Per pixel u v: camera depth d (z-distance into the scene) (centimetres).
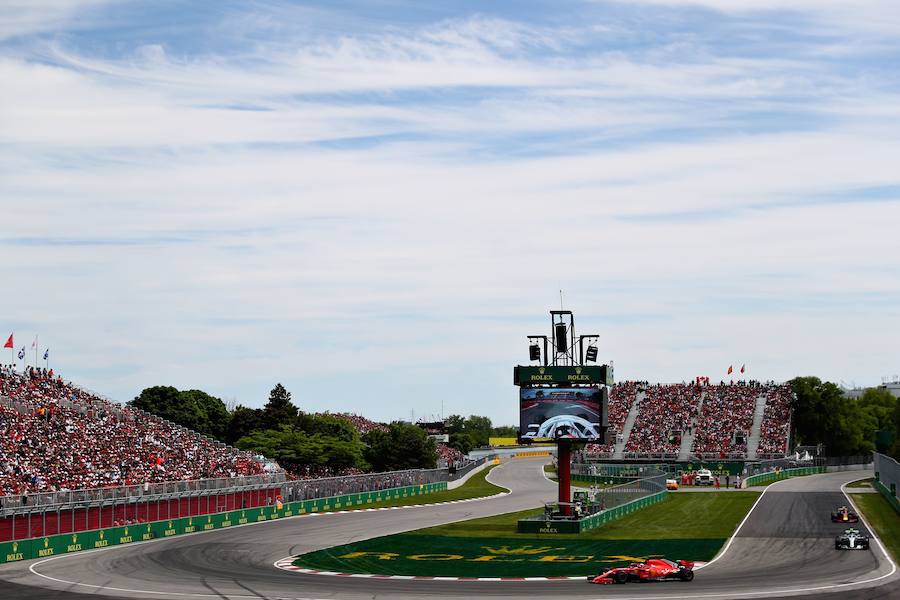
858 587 4878
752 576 5291
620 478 12700
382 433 15388
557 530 7438
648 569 5131
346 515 9056
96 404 9225
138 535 7012
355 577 5362
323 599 4628
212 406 15550
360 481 10456
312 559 6097
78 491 6500
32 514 6141
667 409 16425
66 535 6350
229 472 9169
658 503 9925
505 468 16362
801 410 16138
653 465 14112
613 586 4991
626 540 6981
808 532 7294
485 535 7356
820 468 14462
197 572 5528
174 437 9444
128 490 6988
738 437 15375
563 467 7600
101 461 7975
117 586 5019
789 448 15138
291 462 12925
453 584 5103
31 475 7044
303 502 9231
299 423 14450
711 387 16975
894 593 4700
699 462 14450
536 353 7681
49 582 5144
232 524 8081
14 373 8894
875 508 8994
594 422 7500
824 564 5716
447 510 9656
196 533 7506
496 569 5666
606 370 7475
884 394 19962
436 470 12475
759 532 7344
